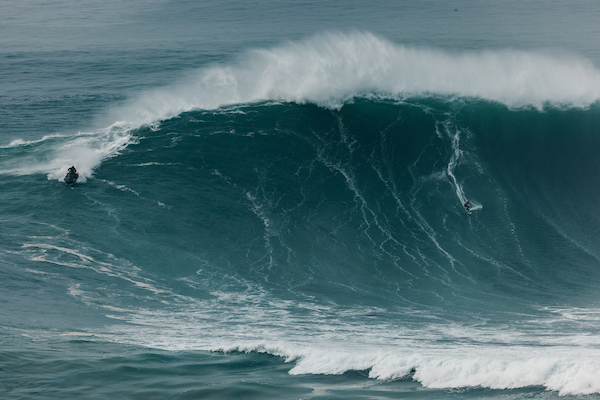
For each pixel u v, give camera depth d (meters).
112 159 80.69
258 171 78.88
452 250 64.56
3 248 60.50
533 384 31.11
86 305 50.47
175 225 67.44
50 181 75.38
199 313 50.25
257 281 58.09
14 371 34.09
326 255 63.19
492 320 49.28
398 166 80.94
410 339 43.72
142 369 35.44
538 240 66.62
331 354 37.59
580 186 77.81
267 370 35.94
